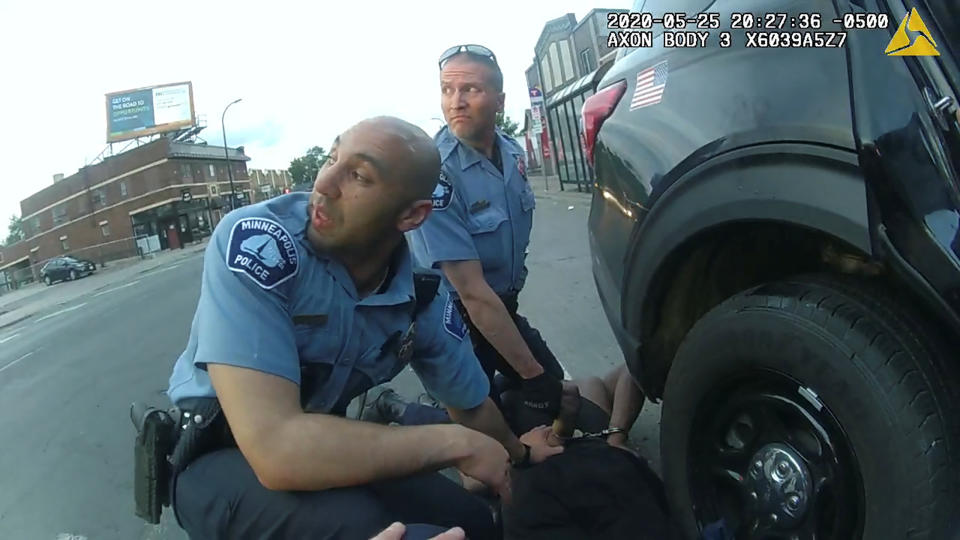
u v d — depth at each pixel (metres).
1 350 10.93
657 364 2.01
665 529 1.80
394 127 1.36
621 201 1.95
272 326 1.37
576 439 2.11
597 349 4.33
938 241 1.25
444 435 1.48
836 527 1.46
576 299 5.77
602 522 1.81
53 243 60.62
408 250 1.63
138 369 6.38
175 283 17.25
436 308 1.75
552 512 1.84
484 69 2.35
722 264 1.81
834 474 1.44
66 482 3.69
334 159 1.37
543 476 1.88
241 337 1.34
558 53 24.19
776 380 1.54
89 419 4.91
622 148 1.94
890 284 1.45
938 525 1.29
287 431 1.31
